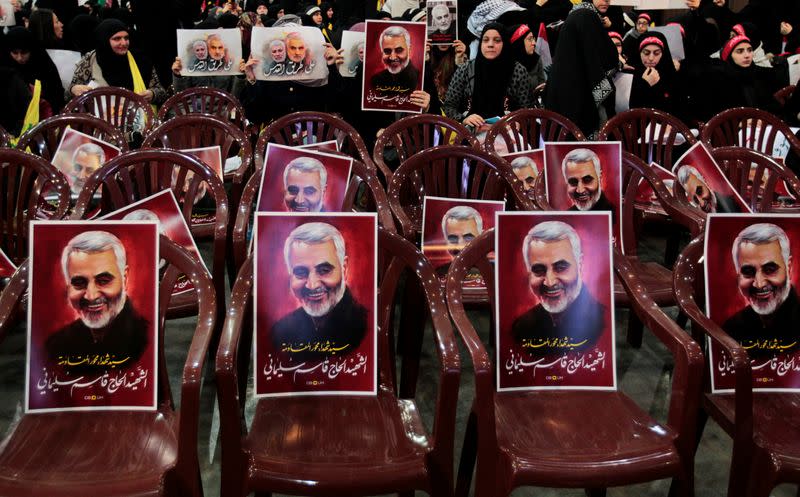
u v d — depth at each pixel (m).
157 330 1.61
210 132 3.35
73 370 1.58
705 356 1.79
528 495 2.08
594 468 1.47
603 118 3.86
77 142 2.81
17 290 1.59
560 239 1.70
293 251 1.63
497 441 1.52
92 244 1.57
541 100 4.36
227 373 1.42
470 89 4.01
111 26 4.50
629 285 1.75
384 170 3.06
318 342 1.64
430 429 2.35
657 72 4.16
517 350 1.69
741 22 5.78
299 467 1.44
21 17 6.28
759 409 1.71
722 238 1.73
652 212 3.13
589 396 1.74
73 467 1.42
